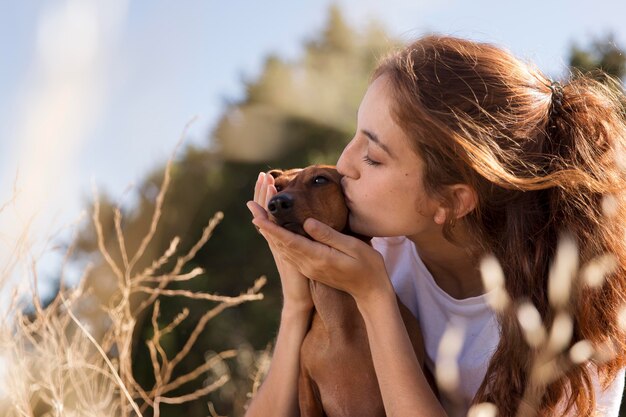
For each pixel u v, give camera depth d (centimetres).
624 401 702
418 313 310
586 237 264
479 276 295
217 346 1126
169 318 1080
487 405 213
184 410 1059
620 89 322
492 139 268
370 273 269
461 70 275
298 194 273
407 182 268
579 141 279
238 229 1334
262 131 1465
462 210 271
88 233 704
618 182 274
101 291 567
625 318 242
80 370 344
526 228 268
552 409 254
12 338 325
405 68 271
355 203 276
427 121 261
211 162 1397
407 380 262
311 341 293
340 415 287
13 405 326
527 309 189
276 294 1312
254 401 309
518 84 281
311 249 266
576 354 195
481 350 288
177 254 1190
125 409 332
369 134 271
